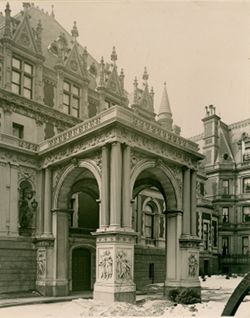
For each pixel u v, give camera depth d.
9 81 28.61
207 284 37.75
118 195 21.20
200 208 50.12
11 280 25.05
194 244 25.56
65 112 32.62
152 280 35.03
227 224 55.97
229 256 54.47
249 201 55.28
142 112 40.41
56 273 25.59
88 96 35.22
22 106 29.25
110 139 21.97
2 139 26.19
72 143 24.88
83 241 30.09
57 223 26.34
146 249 34.97
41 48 31.97
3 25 30.58
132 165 22.84
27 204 26.84
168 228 26.03
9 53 28.91
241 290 11.63
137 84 40.41
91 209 33.41
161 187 27.02
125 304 19.38
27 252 26.25
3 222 25.33
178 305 20.98
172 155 25.58
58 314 18.69
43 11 38.22
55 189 26.69
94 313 18.20
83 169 25.52
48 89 31.81
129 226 21.39
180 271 24.83
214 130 59.59
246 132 58.72
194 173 27.28
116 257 20.33
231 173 57.62
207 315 18.36
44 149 27.00
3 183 25.72
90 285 30.69
